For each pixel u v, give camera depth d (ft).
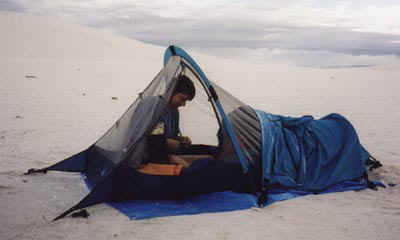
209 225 14.89
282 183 18.70
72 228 14.42
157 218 15.53
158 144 17.97
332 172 19.72
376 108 48.85
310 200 17.88
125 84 68.54
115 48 167.22
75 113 40.91
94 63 112.68
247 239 13.70
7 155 24.14
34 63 102.37
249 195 17.97
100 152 19.76
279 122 20.58
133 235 13.87
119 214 15.89
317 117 42.80
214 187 18.17
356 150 20.47
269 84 77.97
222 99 19.39
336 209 16.75
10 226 14.47
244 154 18.26
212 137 20.01
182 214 16.01
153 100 18.10
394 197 18.26
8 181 19.33
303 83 82.38
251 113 19.89
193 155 19.99
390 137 32.01
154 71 94.63
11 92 53.67
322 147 20.15
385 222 15.29
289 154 19.61
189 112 19.90
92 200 16.63
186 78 18.86
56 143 28.02
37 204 16.66
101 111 42.68
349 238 13.89
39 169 21.27
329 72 117.29
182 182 17.60
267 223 15.17
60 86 62.75
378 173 21.57
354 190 19.24
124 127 19.07
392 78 98.94
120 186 17.11
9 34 165.37
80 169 21.22
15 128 32.48
